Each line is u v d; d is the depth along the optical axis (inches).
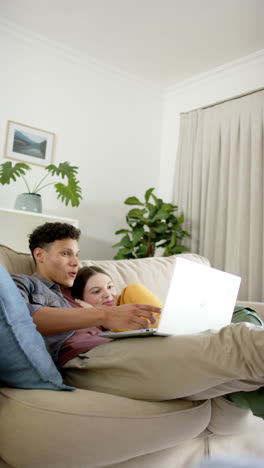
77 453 31.6
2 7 111.6
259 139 123.5
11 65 120.3
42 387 35.8
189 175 142.6
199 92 146.9
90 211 137.7
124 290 60.0
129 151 149.0
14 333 34.5
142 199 153.0
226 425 43.9
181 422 37.2
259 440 49.7
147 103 155.1
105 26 118.5
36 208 108.7
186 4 106.8
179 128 150.1
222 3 105.5
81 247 135.3
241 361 34.2
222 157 132.5
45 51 127.6
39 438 31.0
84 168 136.2
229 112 132.7
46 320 41.7
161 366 36.5
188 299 40.5
